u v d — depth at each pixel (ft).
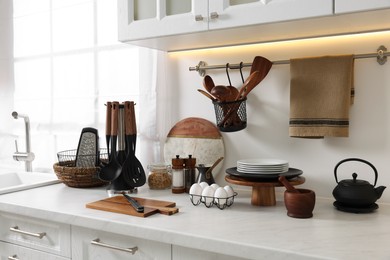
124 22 5.39
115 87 6.92
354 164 5.10
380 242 3.46
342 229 3.85
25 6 8.04
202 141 6.13
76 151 7.03
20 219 5.10
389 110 4.87
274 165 4.79
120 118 5.66
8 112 8.37
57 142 7.69
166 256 4.01
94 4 7.11
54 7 7.62
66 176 5.94
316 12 4.04
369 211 4.47
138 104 6.64
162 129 6.48
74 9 7.35
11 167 8.41
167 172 5.92
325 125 4.90
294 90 5.11
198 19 4.71
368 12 3.91
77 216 4.43
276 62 5.46
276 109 5.58
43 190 5.84
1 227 5.32
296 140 5.46
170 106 6.50
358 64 5.02
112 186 5.49
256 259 3.39
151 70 6.41
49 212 4.64
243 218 4.28
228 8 4.55
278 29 4.72
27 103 8.11
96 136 6.32
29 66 8.04
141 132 6.50
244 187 5.91
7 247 5.27
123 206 4.66
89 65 7.21
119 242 4.31
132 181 5.52
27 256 5.07
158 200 5.02
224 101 5.29
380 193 4.46
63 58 7.54
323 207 4.74
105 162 6.09
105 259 4.43
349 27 4.66
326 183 5.28
